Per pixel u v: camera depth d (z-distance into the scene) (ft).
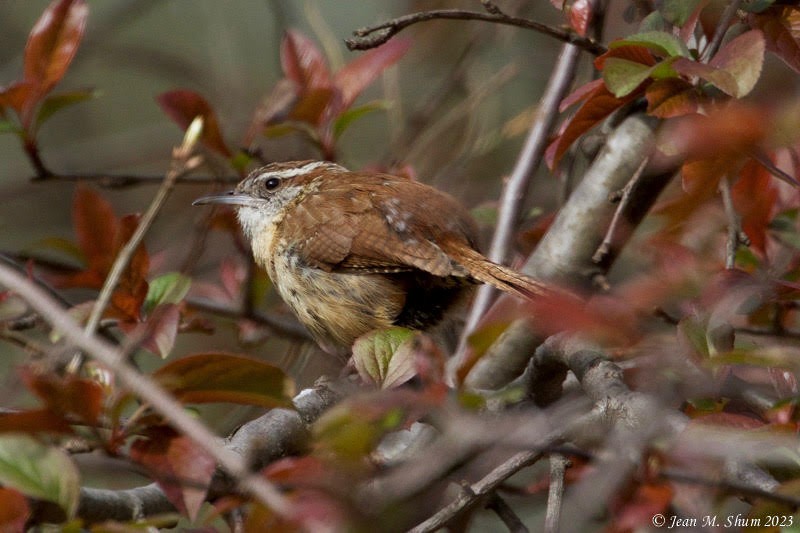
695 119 20.39
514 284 28.22
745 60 24.43
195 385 19.13
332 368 39.65
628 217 33.32
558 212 34.45
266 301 48.96
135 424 19.35
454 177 47.24
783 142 19.56
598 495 18.45
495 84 48.16
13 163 58.29
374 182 33.27
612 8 45.60
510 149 52.80
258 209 35.19
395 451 25.14
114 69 62.95
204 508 24.91
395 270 30.91
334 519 17.93
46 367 21.99
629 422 21.42
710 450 19.12
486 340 21.11
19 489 17.88
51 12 32.78
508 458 24.18
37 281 32.50
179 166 22.18
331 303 31.99
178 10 64.64
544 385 28.25
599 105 28.76
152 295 28.94
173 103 35.09
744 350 21.16
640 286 21.40
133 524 18.19
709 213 29.48
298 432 24.43
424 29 54.75
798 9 28.76
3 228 57.47
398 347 21.88
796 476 21.93
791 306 28.22
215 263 46.73
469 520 25.89
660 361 21.68
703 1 28.22
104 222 31.19
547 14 55.11
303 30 57.88
